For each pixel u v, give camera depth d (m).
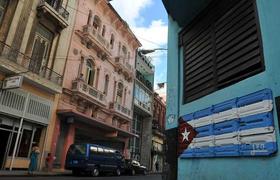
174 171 4.35
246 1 3.50
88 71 24.45
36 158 15.34
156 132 38.56
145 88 36.44
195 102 4.12
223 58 3.74
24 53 17.36
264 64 2.97
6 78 15.70
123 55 31.30
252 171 2.81
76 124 21.84
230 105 3.29
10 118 16.36
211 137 3.53
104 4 26.39
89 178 15.66
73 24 22.36
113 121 28.05
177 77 4.85
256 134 2.84
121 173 22.20
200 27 4.47
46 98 19.05
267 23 3.04
